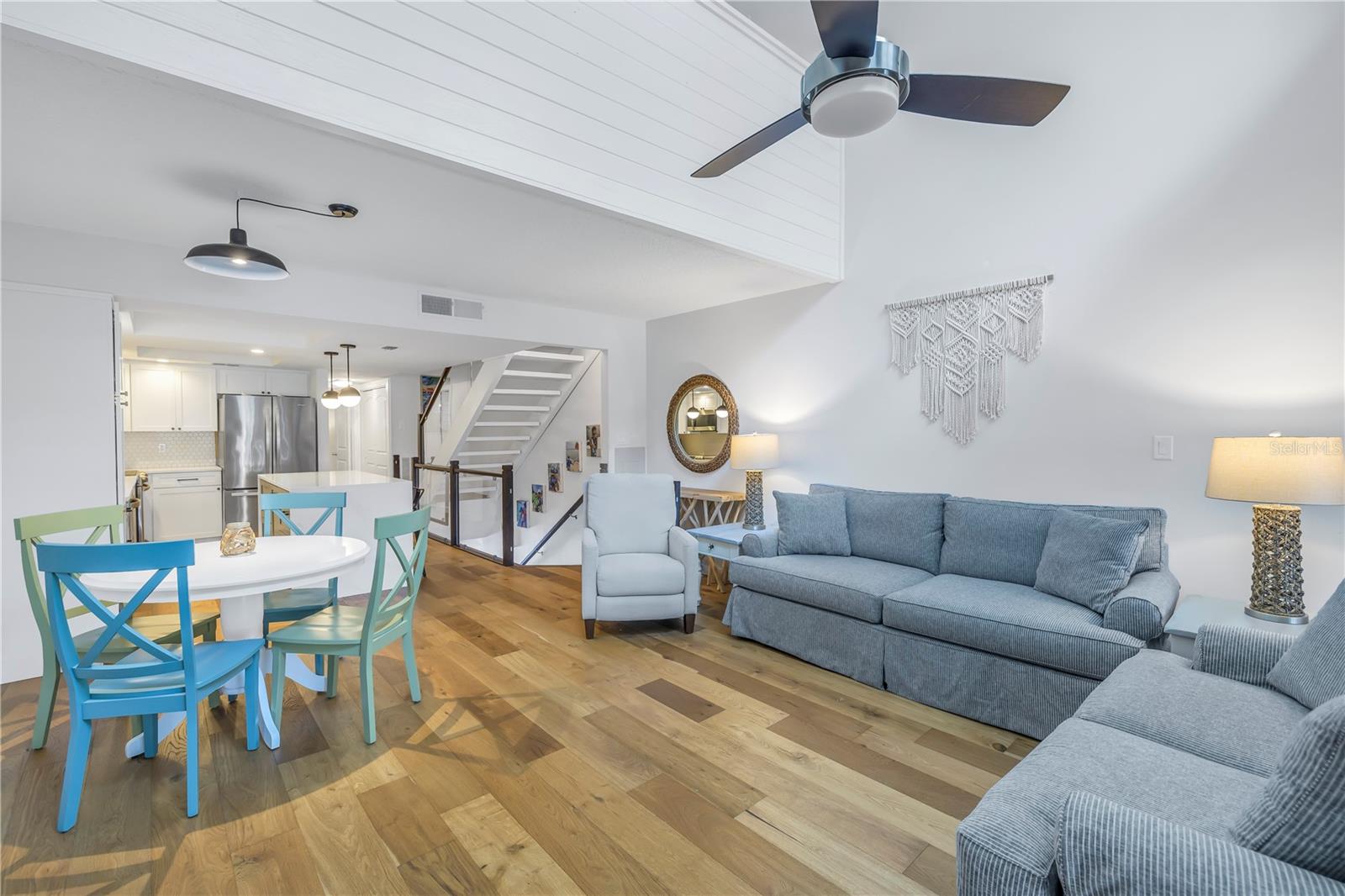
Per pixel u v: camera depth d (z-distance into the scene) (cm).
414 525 262
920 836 185
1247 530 271
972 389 360
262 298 371
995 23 349
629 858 175
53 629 184
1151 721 159
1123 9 303
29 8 154
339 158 234
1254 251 267
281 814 195
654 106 301
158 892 161
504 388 608
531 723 256
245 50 185
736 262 375
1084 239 316
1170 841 95
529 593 470
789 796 205
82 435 316
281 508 320
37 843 179
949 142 370
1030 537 299
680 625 393
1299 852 92
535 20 255
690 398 544
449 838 183
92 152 229
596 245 343
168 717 234
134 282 328
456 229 312
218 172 246
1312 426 254
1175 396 289
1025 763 142
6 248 296
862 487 418
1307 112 254
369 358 621
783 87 362
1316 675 156
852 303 421
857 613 300
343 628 252
